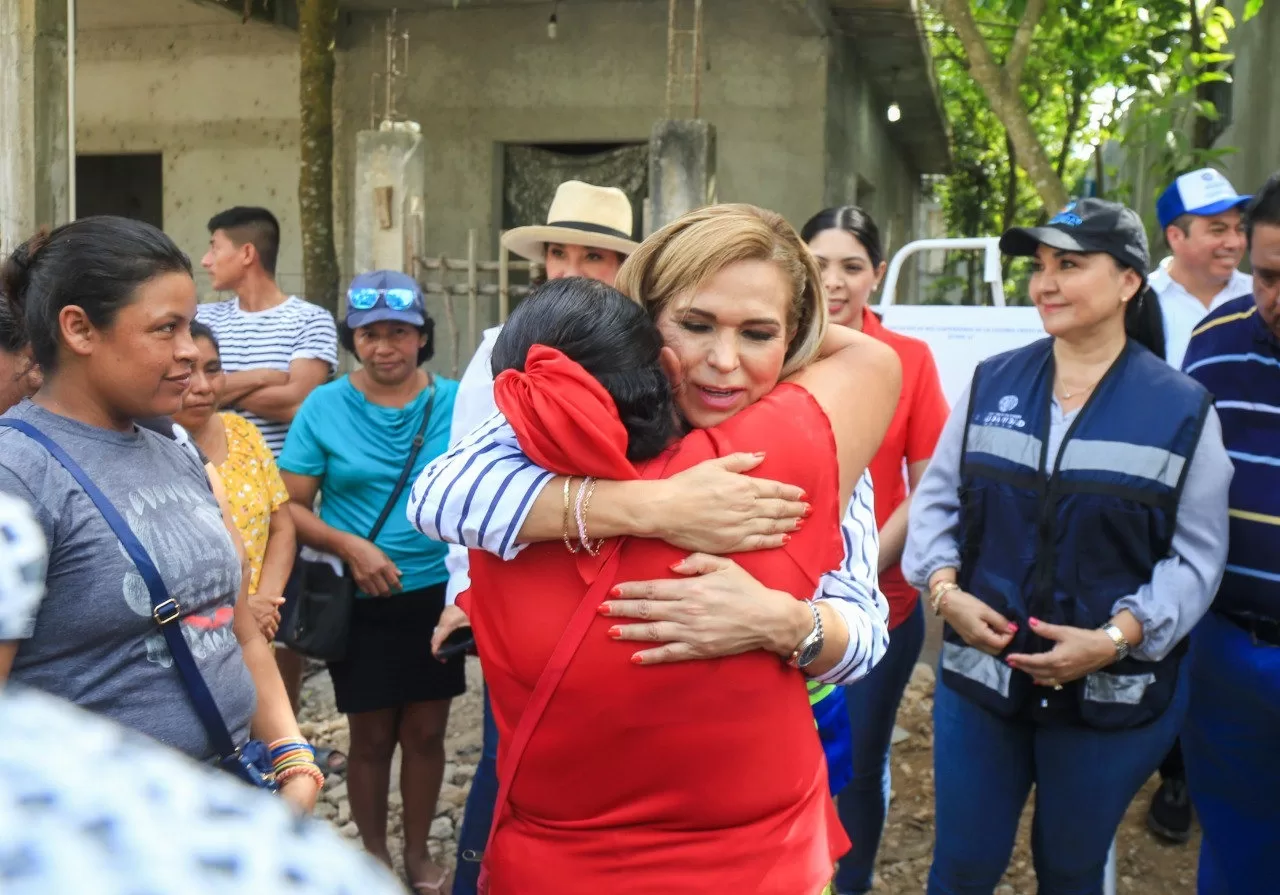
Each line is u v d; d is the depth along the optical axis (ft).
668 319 5.20
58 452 5.07
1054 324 7.66
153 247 5.26
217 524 5.73
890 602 9.91
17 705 1.77
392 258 18.31
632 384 4.87
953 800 8.04
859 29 27.37
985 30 34.55
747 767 4.86
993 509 7.80
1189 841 11.88
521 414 4.66
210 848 1.65
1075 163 54.75
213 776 1.87
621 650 4.68
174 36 28.45
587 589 4.76
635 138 26.86
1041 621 7.50
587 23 26.76
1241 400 8.15
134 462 5.37
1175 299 13.60
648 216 17.94
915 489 9.50
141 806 1.66
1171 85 22.70
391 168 18.30
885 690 9.98
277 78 27.94
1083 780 7.54
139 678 5.18
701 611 4.66
